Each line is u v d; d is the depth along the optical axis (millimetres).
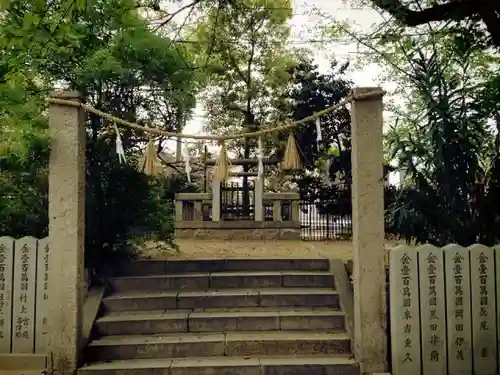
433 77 5953
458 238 5832
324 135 15438
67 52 6238
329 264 7434
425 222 5863
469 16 6688
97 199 6832
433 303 5141
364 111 5246
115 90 7035
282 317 6105
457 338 5145
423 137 5965
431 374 5086
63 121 5273
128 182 7039
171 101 7402
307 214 13953
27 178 6148
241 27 15359
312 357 5535
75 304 5203
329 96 15562
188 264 7352
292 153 5574
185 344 5621
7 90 5773
